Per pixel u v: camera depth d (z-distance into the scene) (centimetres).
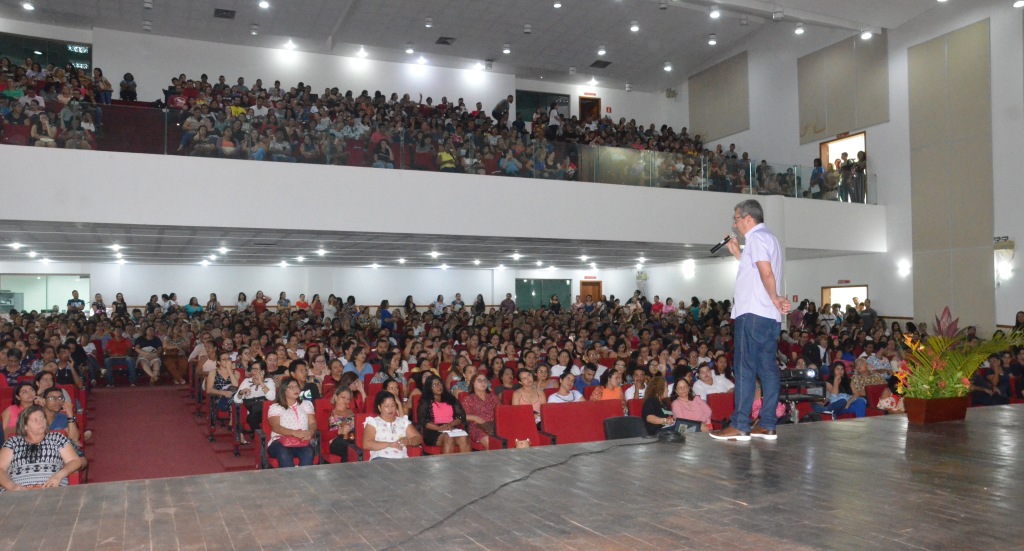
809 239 1753
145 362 1460
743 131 2269
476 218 1424
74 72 1708
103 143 1174
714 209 1653
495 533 271
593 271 2812
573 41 2153
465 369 914
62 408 711
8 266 2119
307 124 1312
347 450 719
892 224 1845
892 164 1845
